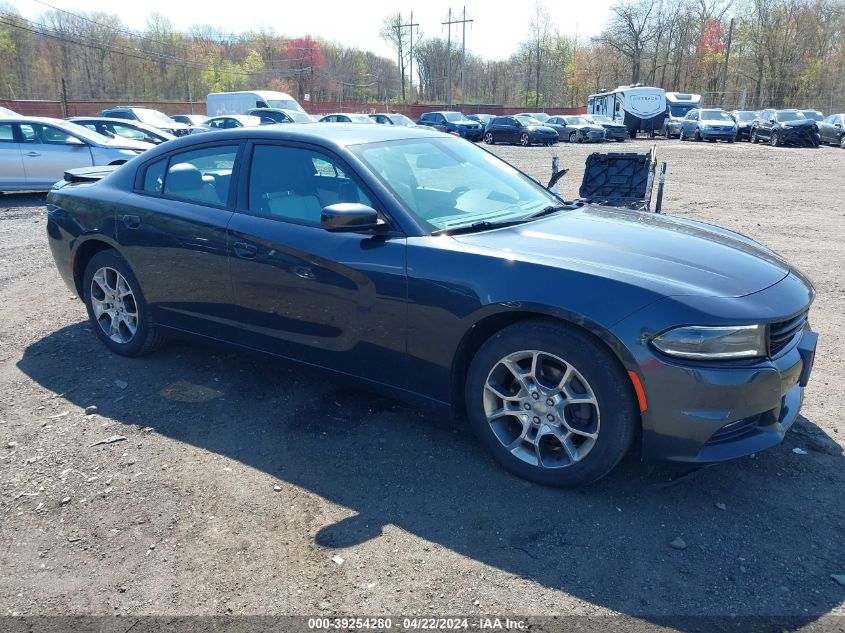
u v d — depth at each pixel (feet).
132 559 8.42
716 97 221.87
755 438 9.08
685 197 41.75
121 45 224.33
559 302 9.01
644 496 9.62
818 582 7.91
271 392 13.10
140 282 13.89
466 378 10.38
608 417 9.02
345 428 11.68
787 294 9.45
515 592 7.79
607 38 254.47
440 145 13.25
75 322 17.47
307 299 11.41
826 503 9.48
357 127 13.10
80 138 39.93
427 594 7.77
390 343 10.69
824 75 205.87
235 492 9.81
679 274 9.31
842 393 13.10
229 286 12.42
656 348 8.55
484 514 9.25
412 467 10.43
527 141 105.19
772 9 212.64
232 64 264.31
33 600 7.77
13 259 25.09
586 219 11.89
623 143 113.39
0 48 204.33
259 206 12.18
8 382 13.76
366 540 8.73
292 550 8.54
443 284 9.93
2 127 38.83
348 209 10.11
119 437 11.44
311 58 287.07
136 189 14.06
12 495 9.81
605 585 7.88
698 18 245.86
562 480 9.61
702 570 8.13
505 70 322.96
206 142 13.24
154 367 14.40
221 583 7.98
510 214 11.87
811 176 54.44
